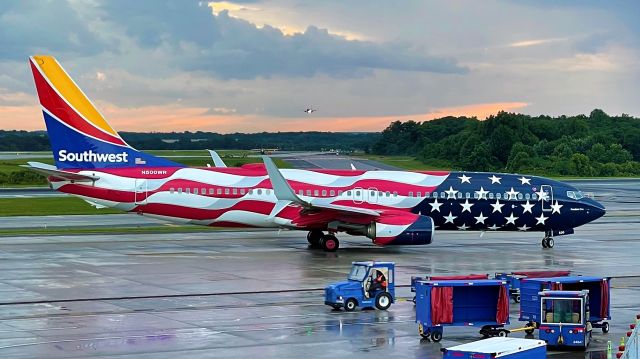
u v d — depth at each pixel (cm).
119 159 6412
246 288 4575
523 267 5503
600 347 3369
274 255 5978
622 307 4172
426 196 6562
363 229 6288
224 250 6247
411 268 5406
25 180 15012
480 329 3562
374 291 4019
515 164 18588
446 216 6606
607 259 5988
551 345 3331
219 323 3666
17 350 3134
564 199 6738
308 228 6341
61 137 6331
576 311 3325
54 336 3375
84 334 3416
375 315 3900
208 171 6469
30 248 6222
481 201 6631
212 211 6384
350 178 6588
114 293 4375
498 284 3519
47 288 4497
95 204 6375
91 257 5753
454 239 7419
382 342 3356
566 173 18262
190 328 3556
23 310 3912
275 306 4078
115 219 8869
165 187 6359
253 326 3616
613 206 11281
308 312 3944
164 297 4281
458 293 3528
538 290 3525
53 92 6306
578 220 6769
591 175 18250
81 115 6341
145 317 3775
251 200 6394
